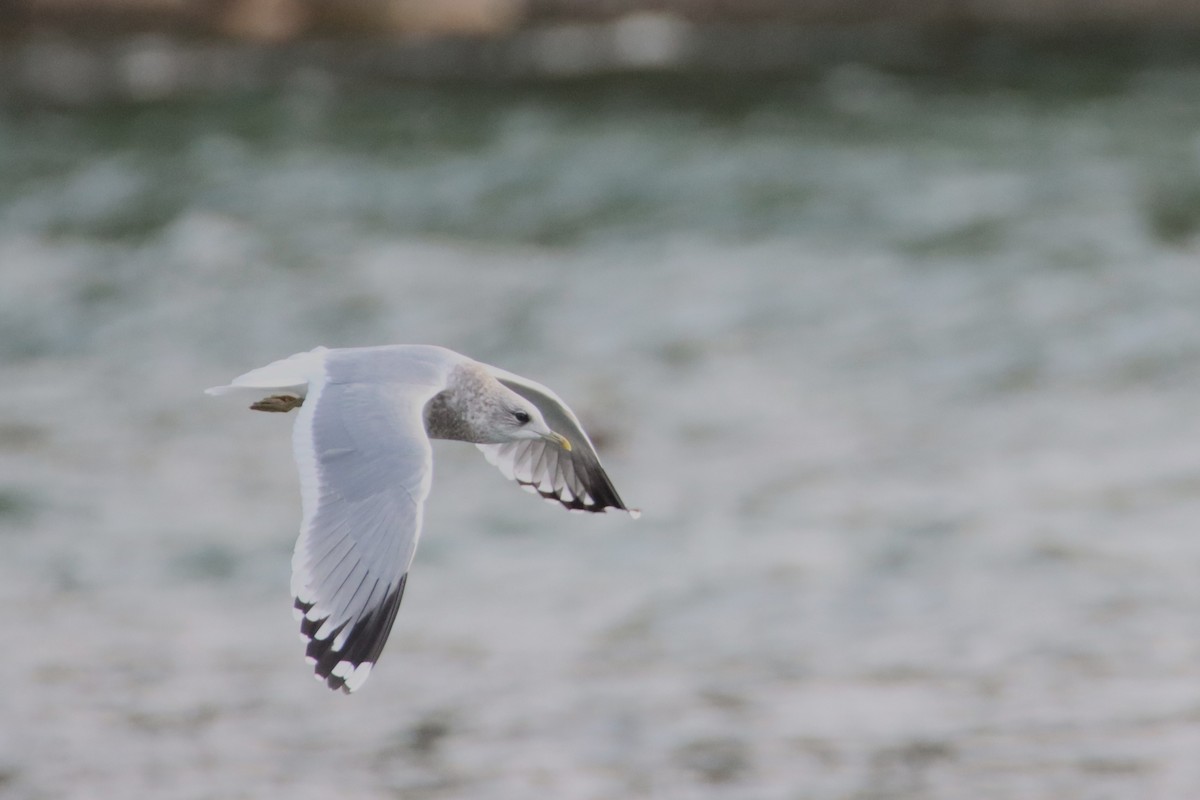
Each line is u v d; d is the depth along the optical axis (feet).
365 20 119.75
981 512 45.34
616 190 82.69
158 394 57.06
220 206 80.33
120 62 112.37
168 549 43.60
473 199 81.71
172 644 37.76
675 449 51.01
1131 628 37.93
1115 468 48.47
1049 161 85.30
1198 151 86.38
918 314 64.18
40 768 31.89
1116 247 70.95
